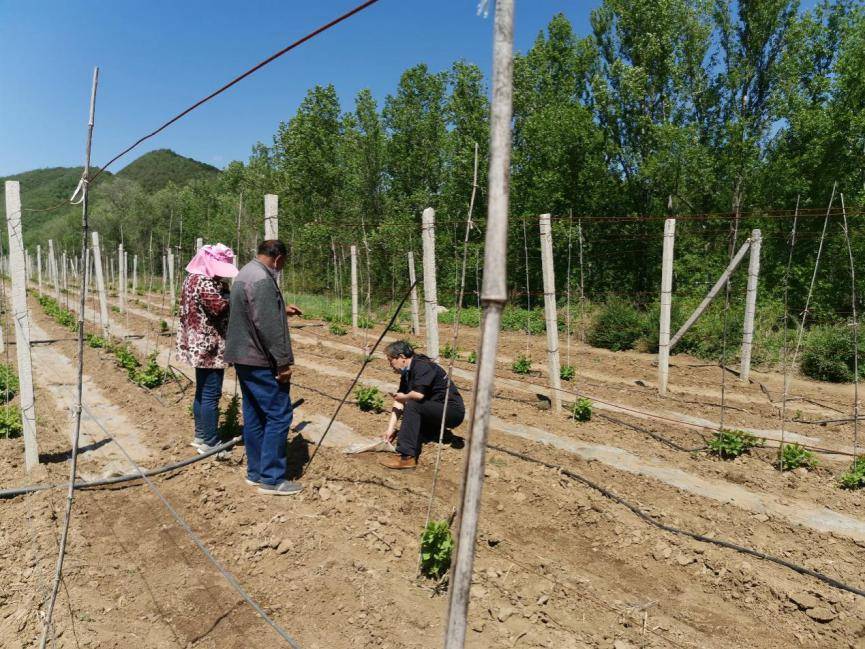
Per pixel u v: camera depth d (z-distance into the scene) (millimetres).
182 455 6375
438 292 25141
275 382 5230
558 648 3430
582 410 8164
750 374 12828
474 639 3455
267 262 5176
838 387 11789
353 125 30719
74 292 35406
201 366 6180
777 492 5902
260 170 42000
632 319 16516
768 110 21344
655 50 22125
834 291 16125
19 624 3461
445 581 4035
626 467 6488
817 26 19734
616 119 23891
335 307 23359
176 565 4301
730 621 3883
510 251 24828
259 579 4094
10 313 20609
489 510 5297
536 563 4383
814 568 4445
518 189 25844
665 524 5086
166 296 31359
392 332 18453
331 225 28500
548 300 8289
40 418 7957
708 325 15125
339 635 3471
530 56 27188
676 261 21359
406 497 5332
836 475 6391
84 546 4469
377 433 7273
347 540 4488
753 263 11617
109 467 6086
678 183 21672
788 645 3658
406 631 3467
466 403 9016
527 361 11891
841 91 18531
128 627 3549
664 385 10078
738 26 21547
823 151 18375
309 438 7039
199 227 36750
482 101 25469
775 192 19516
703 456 6938
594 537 4918
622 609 3902
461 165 24969
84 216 2896
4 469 5918
